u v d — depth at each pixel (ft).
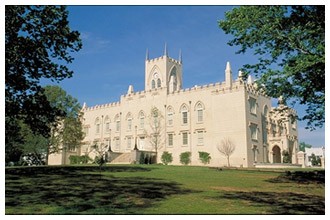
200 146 193.06
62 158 246.27
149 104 222.28
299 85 73.46
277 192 59.88
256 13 73.87
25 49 76.95
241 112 179.01
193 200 48.78
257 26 75.51
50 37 82.94
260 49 77.82
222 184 70.85
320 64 62.44
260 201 49.21
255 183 74.43
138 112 227.61
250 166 173.88
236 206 44.70
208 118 192.75
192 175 90.48
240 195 54.95
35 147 167.43
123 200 47.37
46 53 82.99
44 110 90.17
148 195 52.16
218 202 47.55
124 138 232.32
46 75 85.92
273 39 74.43
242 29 75.05
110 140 241.55
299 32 68.69
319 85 69.56
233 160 177.47
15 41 74.13
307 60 62.13
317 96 73.51
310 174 95.66
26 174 82.38
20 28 76.74
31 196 49.06
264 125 194.49
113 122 243.19
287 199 51.49
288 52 75.15
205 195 53.88
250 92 185.37
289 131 213.25
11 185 60.59
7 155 172.35
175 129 205.77
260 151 184.65
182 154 196.54
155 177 82.07
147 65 273.75
